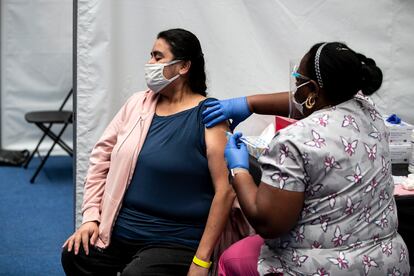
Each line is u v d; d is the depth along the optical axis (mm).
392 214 1599
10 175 4207
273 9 2525
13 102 4547
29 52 4469
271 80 2584
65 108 4621
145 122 2043
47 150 4680
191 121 1979
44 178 4176
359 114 1561
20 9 4375
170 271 1896
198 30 2520
